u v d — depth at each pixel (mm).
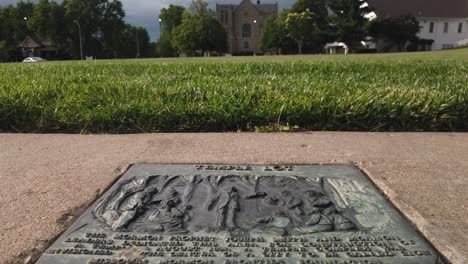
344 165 2559
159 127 3693
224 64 9125
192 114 3711
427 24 58656
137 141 3240
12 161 2750
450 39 59938
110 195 2090
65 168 2582
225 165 2539
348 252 1529
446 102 3838
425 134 3490
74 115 3764
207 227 1713
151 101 3971
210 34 65250
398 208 1954
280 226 1713
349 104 3785
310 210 1868
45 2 59062
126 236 1655
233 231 1677
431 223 1800
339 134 3471
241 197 2006
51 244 1649
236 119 3709
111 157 2799
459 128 3727
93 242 1620
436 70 7371
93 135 3494
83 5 63188
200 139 3283
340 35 51156
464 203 2020
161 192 2084
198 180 2242
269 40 66062
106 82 5328
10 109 3805
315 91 4312
